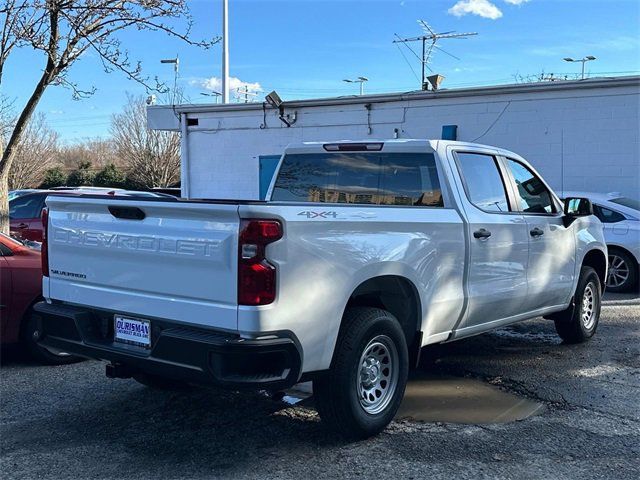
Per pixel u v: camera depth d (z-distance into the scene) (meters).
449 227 4.80
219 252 3.58
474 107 13.45
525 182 6.07
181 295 3.78
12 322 5.88
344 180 5.59
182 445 4.22
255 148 16.22
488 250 5.22
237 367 3.52
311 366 3.82
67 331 4.36
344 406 4.04
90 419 4.70
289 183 5.90
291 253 3.63
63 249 4.45
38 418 4.71
